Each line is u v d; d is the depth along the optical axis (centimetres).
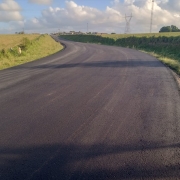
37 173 380
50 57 2211
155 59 1922
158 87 927
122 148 456
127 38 5528
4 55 2225
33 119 613
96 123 579
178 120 590
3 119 619
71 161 413
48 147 465
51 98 801
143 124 568
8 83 1066
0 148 464
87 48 3512
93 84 993
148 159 416
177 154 433
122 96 805
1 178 368
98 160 415
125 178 364
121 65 1544
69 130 541
